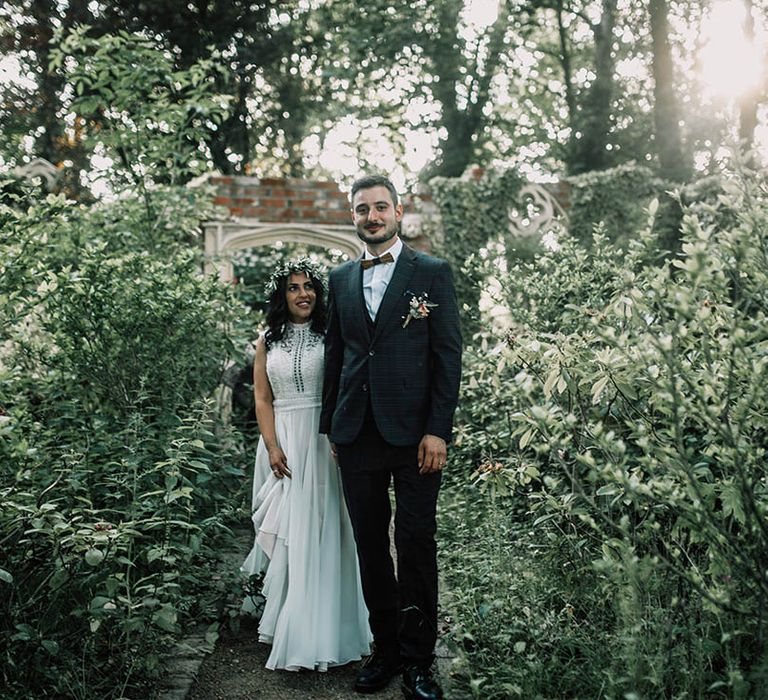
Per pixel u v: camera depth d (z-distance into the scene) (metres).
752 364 2.47
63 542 2.80
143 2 13.83
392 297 3.13
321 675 3.30
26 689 2.71
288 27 15.49
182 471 4.30
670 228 10.48
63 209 4.04
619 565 2.63
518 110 20.44
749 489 2.38
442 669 3.25
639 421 2.91
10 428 2.94
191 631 3.66
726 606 2.46
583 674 2.76
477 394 5.39
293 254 13.95
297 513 3.43
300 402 3.57
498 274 4.75
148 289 5.03
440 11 16.28
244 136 15.66
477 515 4.54
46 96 13.80
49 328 4.82
